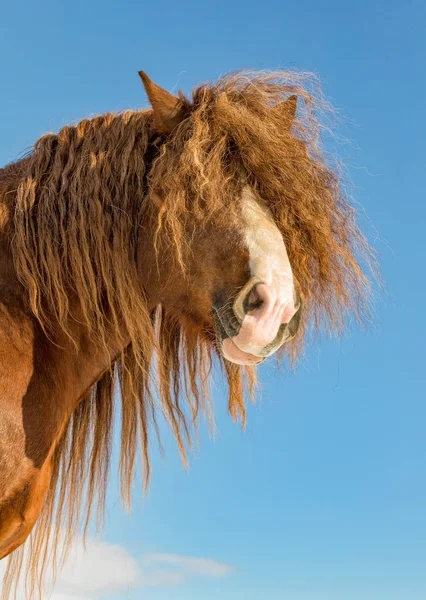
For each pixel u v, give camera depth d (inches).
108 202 86.6
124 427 93.3
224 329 79.3
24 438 79.0
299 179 84.7
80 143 90.7
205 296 82.0
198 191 81.1
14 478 78.4
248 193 81.9
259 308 77.0
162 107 86.9
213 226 80.8
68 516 94.8
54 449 91.1
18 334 82.0
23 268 83.5
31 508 81.4
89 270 85.1
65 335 86.3
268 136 84.3
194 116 85.4
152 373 93.7
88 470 95.6
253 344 76.7
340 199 92.1
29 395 80.4
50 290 85.1
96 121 92.3
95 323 87.4
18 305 83.7
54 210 86.7
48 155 90.8
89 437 95.3
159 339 94.7
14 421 78.4
